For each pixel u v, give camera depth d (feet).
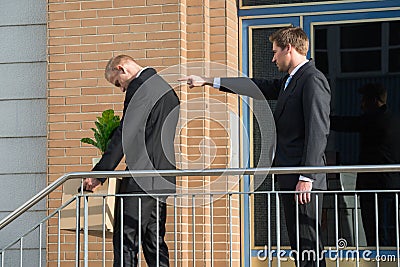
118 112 27.09
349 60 27.04
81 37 27.50
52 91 27.61
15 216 21.31
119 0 27.22
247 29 27.73
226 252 26.40
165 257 22.13
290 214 21.24
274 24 27.58
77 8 27.58
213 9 27.12
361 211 26.37
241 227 27.17
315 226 20.93
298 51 21.44
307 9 27.37
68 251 27.07
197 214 26.30
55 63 27.66
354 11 27.04
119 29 27.17
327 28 27.25
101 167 21.48
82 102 27.37
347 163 26.84
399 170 19.30
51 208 27.48
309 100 20.83
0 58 28.94
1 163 28.66
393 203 26.16
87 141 24.76
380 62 26.89
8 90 28.81
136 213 21.77
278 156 21.38
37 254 28.12
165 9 26.81
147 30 26.94
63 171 27.37
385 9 26.86
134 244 21.84
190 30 26.91
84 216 20.92
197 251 26.27
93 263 26.71
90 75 27.37
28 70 28.73
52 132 27.53
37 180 28.37
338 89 27.07
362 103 26.91
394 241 26.12
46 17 28.63
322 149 20.58
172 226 26.11
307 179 20.49
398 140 26.58
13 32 28.94
